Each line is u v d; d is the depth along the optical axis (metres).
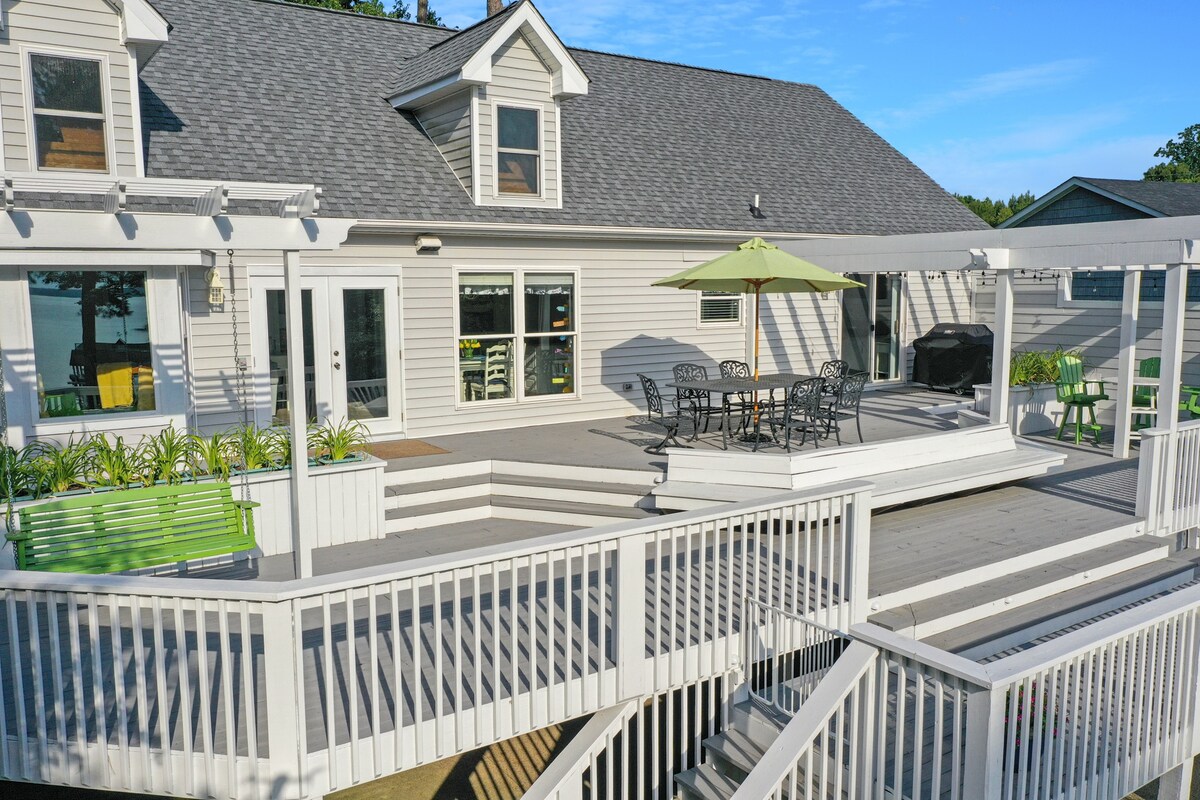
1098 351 14.57
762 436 11.16
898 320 17.20
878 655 3.91
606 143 14.50
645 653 5.73
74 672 4.32
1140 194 15.59
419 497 9.36
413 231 11.02
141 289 8.89
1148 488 8.70
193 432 9.64
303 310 10.50
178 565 7.49
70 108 8.73
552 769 5.42
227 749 4.33
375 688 4.59
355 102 12.45
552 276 12.59
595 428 12.33
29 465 7.49
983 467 9.48
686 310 14.12
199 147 10.42
